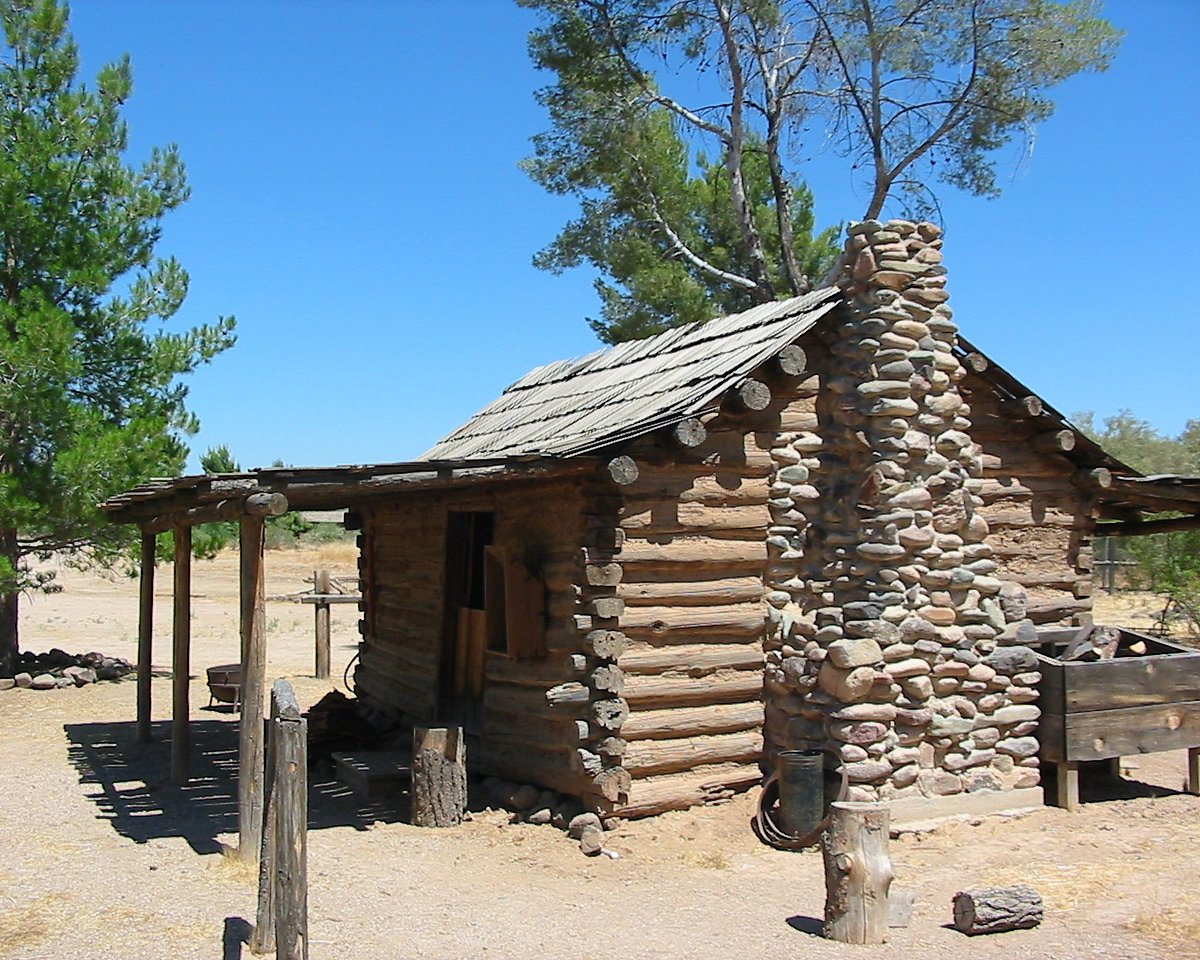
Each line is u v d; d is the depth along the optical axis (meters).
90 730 13.58
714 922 6.92
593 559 8.80
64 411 15.45
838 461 9.73
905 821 9.20
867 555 9.40
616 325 21.66
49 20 16.36
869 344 9.52
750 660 9.38
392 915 6.92
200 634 24.28
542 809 9.07
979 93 19.44
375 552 14.31
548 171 20.97
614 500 8.84
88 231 16.47
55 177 16.16
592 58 19.67
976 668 9.69
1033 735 9.98
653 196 21.30
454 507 11.28
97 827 8.99
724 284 22.30
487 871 7.93
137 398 17.36
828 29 20.12
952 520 9.73
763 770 9.45
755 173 23.22
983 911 6.66
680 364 10.81
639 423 8.86
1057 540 10.80
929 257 9.81
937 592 9.62
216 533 17.73
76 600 31.69
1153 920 6.90
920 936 6.68
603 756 8.73
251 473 7.59
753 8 19.50
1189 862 8.29
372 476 7.93
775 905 7.29
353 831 8.95
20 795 10.12
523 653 9.38
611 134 20.28
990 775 9.70
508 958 6.19
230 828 8.95
